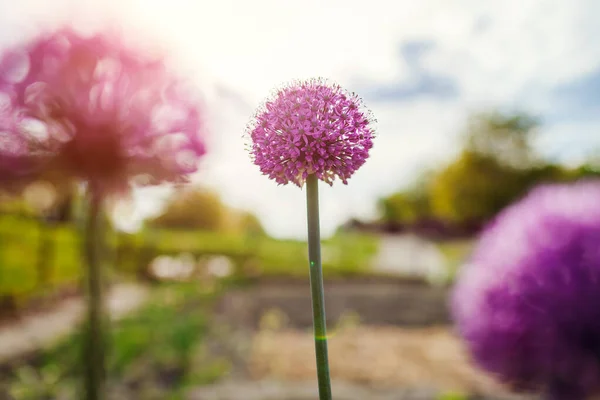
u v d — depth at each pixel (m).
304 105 1.06
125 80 1.34
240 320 9.07
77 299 9.89
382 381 5.59
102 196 1.39
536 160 33.59
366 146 1.07
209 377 5.61
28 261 9.94
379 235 41.75
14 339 6.74
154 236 17.16
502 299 1.80
